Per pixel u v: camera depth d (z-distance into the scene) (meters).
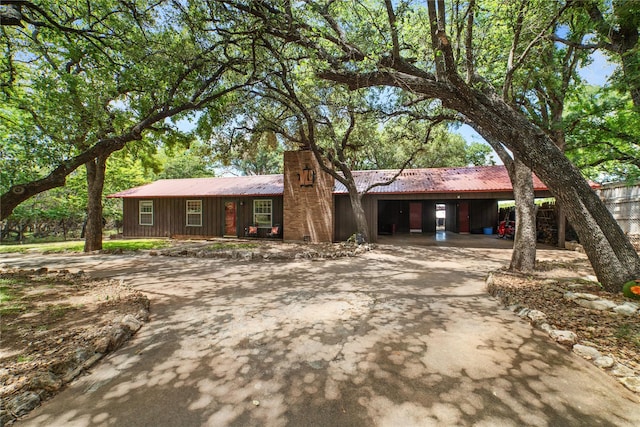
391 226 18.45
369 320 3.87
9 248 12.01
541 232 12.92
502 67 8.01
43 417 2.03
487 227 18.31
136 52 6.22
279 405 2.17
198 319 3.93
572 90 8.51
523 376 2.51
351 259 8.83
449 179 13.30
